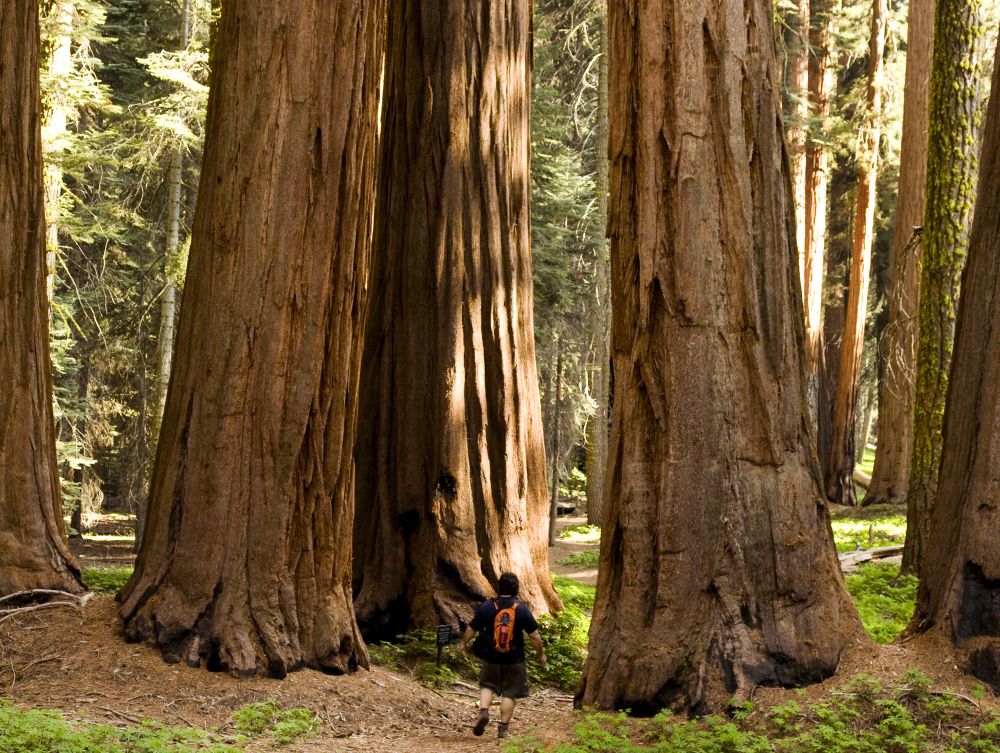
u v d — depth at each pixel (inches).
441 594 461.4
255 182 343.0
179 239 935.7
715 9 302.7
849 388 1208.8
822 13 1217.4
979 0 517.3
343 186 354.6
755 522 290.5
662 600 291.9
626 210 312.0
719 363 297.3
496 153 496.4
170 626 326.3
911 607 483.8
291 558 344.5
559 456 1202.0
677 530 292.7
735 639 281.3
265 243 342.6
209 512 336.5
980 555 282.8
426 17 491.2
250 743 279.9
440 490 470.6
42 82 668.7
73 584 361.7
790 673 278.8
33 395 368.5
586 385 1149.7
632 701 285.9
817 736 253.8
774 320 301.3
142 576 342.6
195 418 343.6
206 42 848.9
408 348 482.9
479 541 475.8
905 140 961.5
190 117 776.3
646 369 303.7
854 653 285.3
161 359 812.0
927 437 531.8
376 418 484.4
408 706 344.5
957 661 277.0
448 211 485.4
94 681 306.2
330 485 356.8
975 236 305.3
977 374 295.1
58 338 892.6
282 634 334.3
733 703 272.1
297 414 344.2
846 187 1425.9
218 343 343.3
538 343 1098.1
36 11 381.1
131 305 966.4
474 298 486.3
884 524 880.9
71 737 240.8
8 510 356.8
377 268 497.0
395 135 497.4
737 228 300.7
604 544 310.8
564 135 1153.4
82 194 955.3
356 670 357.7
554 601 494.9
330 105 349.4
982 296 297.1
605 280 1063.0
